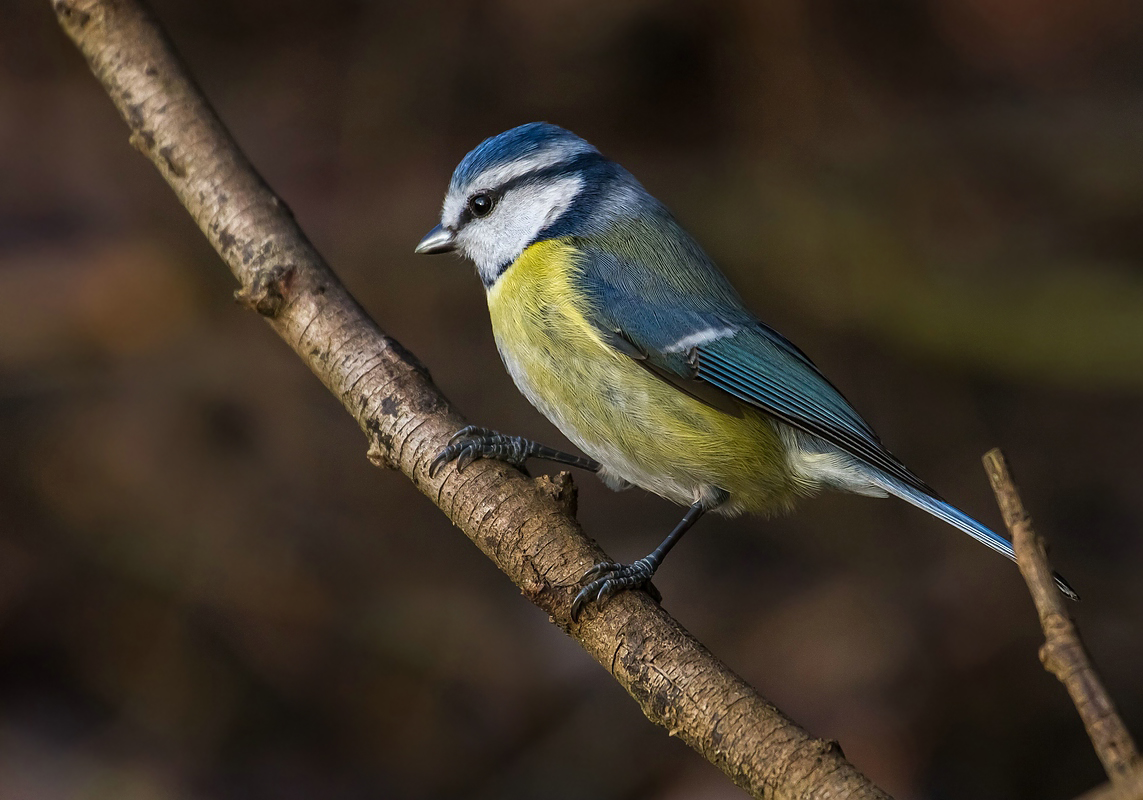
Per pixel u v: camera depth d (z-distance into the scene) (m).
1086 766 8.94
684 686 4.43
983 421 11.87
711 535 11.07
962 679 9.49
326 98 13.14
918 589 10.30
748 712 4.27
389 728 9.39
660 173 12.88
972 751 9.04
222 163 5.78
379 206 12.45
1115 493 11.15
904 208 12.62
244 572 10.34
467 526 5.07
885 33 13.51
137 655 9.81
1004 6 13.78
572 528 4.95
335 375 5.48
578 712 9.41
